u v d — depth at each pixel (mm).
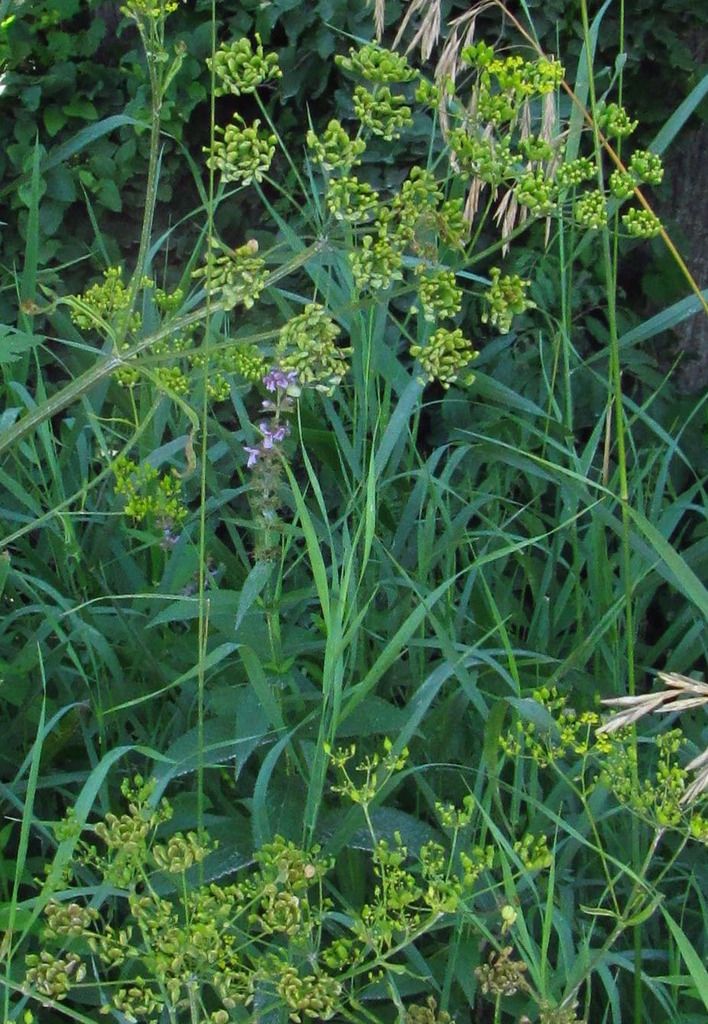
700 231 4105
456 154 1861
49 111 4031
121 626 2602
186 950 1621
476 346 4031
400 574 2773
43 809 2441
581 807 2406
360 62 1768
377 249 1754
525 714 1898
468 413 3857
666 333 4156
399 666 2609
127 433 3014
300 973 1937
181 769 2027
